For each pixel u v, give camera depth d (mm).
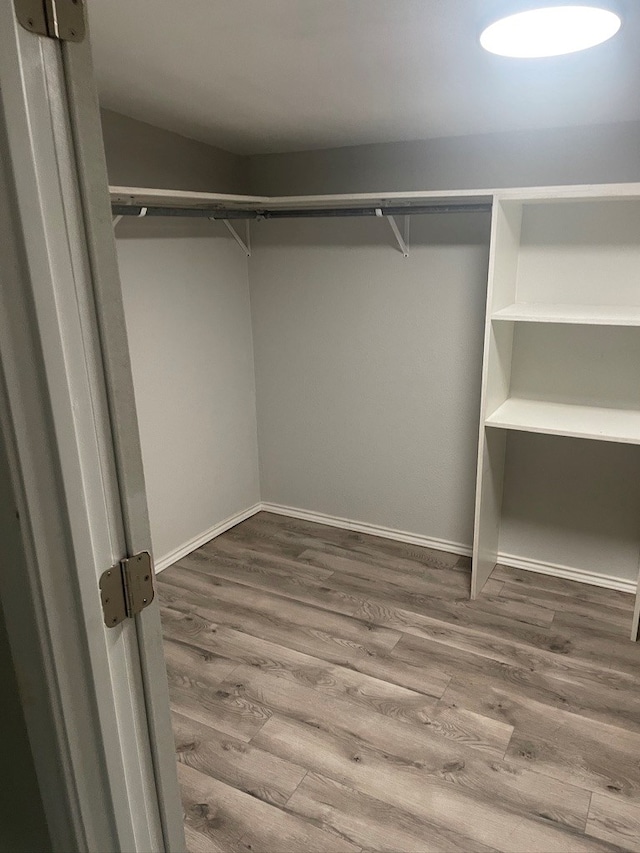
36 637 807
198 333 3133
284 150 3082
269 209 3100
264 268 3338
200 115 2406
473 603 2756
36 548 767
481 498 2639
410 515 3301
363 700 2180
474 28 1426
